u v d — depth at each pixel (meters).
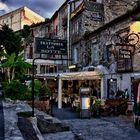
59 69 27.91
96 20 22.69
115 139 9.27
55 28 33.06
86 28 22.47
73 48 25.34
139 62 14.36
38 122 10.01
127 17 15.58
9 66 21.77
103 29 18.78
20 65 21.92
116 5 22.44
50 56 29.09
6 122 10.96
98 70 18.11
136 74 14.47
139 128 10.94
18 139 8.66
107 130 10.70
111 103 14.64
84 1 22.50
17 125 10.52
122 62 15.98
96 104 14.38
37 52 21.64
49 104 14.89
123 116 14.08
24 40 35.00
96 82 19.84
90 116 13.80
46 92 16.92
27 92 17.25
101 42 19.19
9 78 22.64
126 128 11.06
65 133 10.19
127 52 14.52
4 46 30.61
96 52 20.22
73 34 25.20
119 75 16.47
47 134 10.02
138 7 14.31
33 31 39.28
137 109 11.21
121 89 16.20
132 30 14.64
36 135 8.78
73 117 14.02
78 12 23.14
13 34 31.11
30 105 15.52
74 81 22.89
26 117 9.72
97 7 22.78
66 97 19.72
